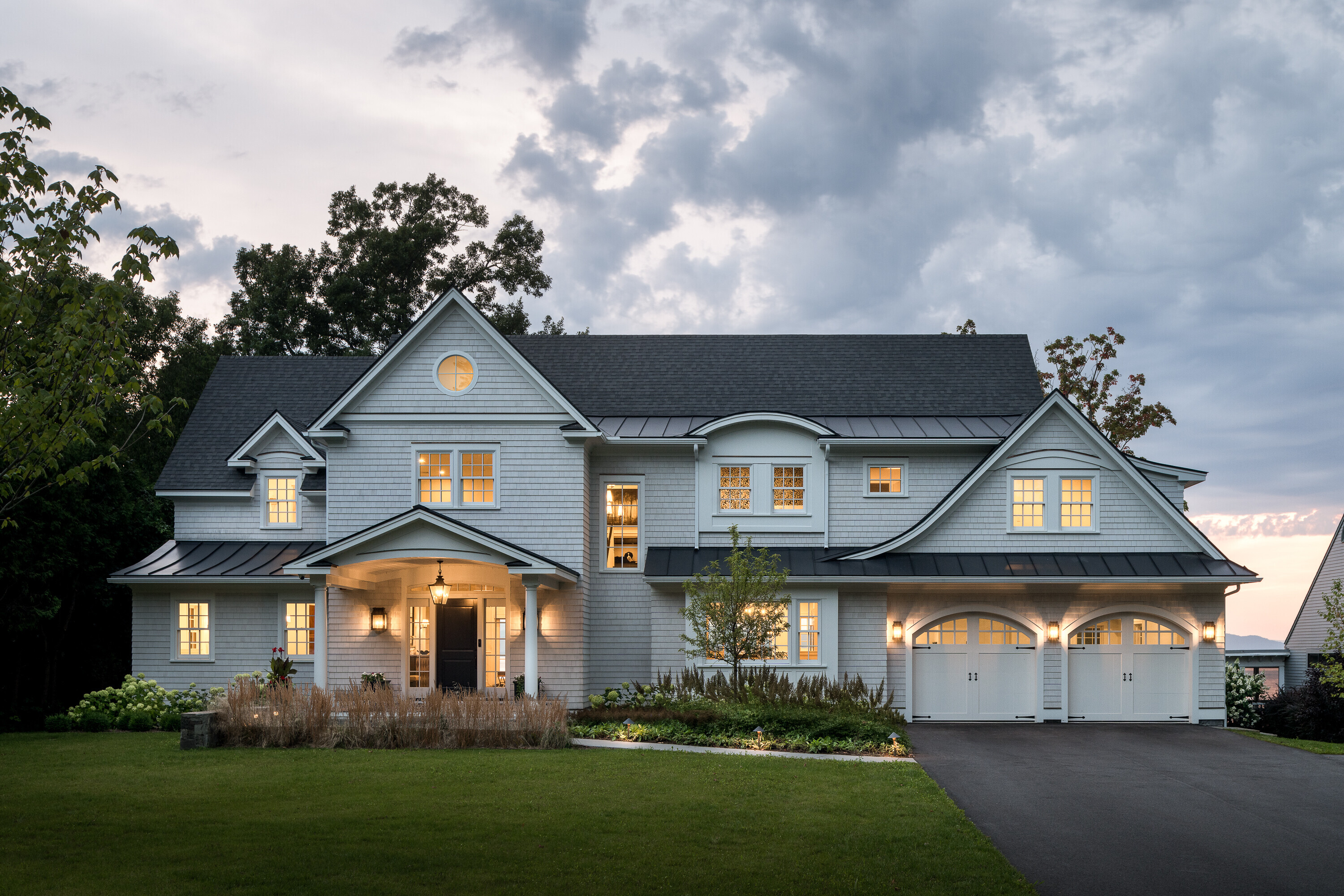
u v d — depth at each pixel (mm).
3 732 26359
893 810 12703
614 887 9203
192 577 24234
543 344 28781
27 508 25250
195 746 17188
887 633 23594
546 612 23359
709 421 24672
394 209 52094
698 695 21906
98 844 10477
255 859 9859
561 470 23406
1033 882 10188
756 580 21016
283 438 26391
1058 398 23562
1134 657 23438
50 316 12289
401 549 21578
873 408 26656
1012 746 19156
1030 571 22797
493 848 10453
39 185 11875
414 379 23672
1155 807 13742
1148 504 23531
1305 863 11086
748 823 11836
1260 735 21203
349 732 17609
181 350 43531
